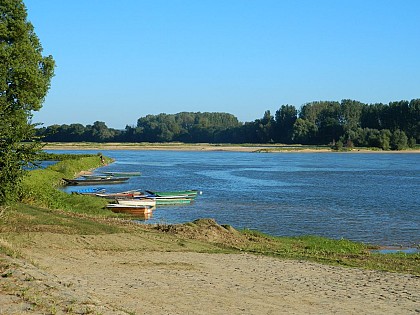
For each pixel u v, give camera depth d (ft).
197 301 44.37
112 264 59.00
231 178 237.86
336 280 56.54
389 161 399.03
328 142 583.58
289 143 611.88
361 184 210.38
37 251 61.72
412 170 295.89
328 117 588.09
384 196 167.94
